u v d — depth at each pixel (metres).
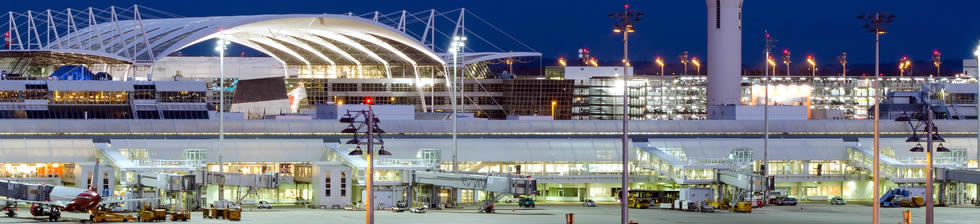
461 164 181.38
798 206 166.88
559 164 183.50
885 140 196.00
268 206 156.00
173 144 175.25
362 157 164.75
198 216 134.00
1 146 169.50
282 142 178.75
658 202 161.62
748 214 146.12
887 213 147.88
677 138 192.75
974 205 168.75
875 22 112.88
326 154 178.12
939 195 169.00
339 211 148.12
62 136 177.25
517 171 182.12
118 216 123.62
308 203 167.62
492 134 194.25
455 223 125.50
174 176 141.75
